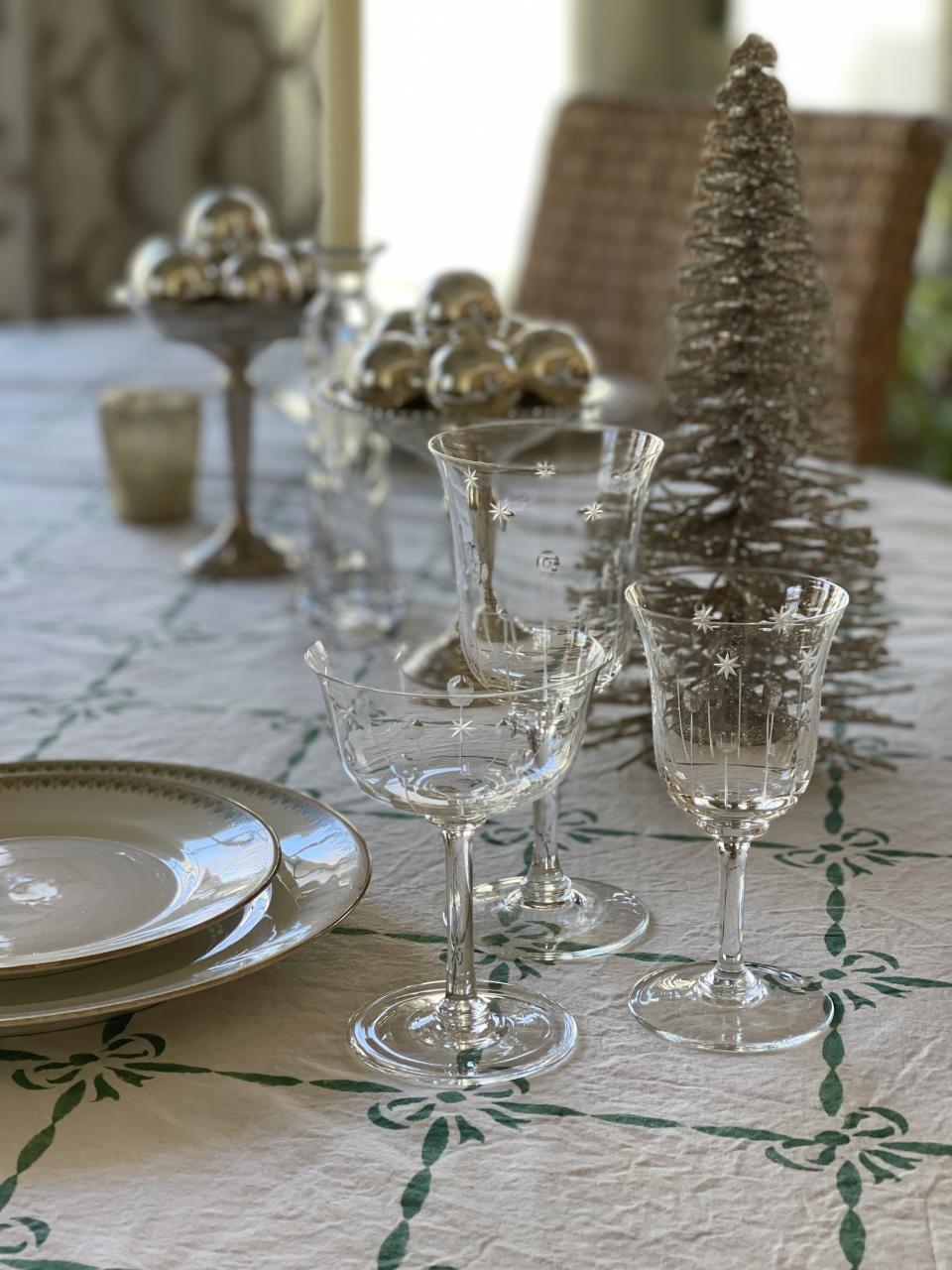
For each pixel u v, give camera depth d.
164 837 0.74
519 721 0.57
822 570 0.87
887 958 0.70
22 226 2.74
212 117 2.88
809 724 0.62
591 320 2.08
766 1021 0.64
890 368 1.79
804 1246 0.51
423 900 0.76
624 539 0.73
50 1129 0.57
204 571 1.33
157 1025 0.64
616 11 3.21
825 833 0.83
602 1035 0.63
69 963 0.60
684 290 0.87
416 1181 0.54
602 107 2.10
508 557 0.71
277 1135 0.57
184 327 1.27
